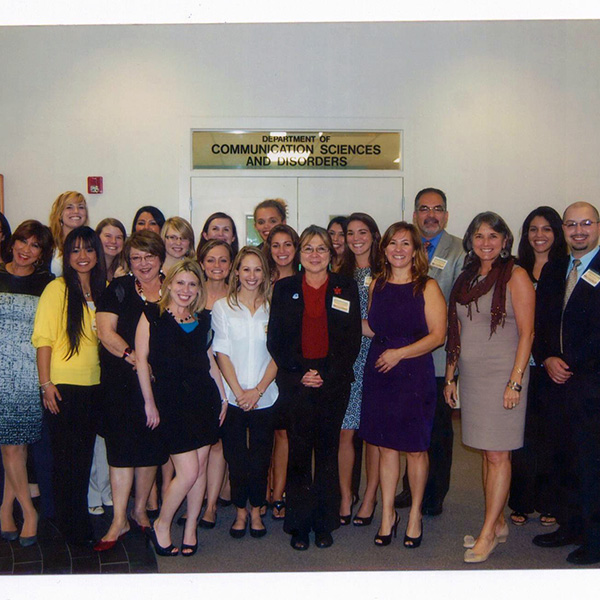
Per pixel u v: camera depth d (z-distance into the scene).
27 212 5.77
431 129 5.91
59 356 2.92
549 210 3.37
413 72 5.86
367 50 5.83
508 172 5.96
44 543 3.09
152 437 2.93
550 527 3.39
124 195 5.82
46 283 3.12
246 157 5.87
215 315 3.20
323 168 5.90
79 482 3.00
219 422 3.10
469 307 2.97
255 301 3.23
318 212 5.92
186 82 5.79
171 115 5.79
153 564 2.93
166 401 2.86
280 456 3.50
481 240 2.94
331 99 5.84
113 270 3.59
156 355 2.85
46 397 2.89
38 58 5.70
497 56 5.89
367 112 5.86
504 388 2.88
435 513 3.57
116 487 3.03
